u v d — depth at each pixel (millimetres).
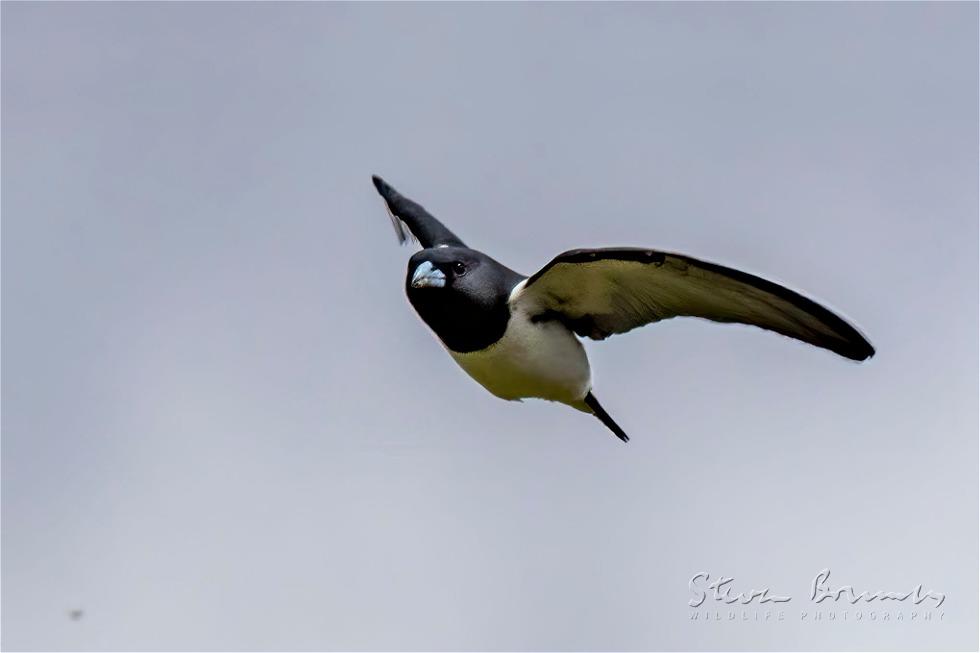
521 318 12211
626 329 12227
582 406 12812
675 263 11078
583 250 11328
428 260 12320
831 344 11289
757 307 11344
